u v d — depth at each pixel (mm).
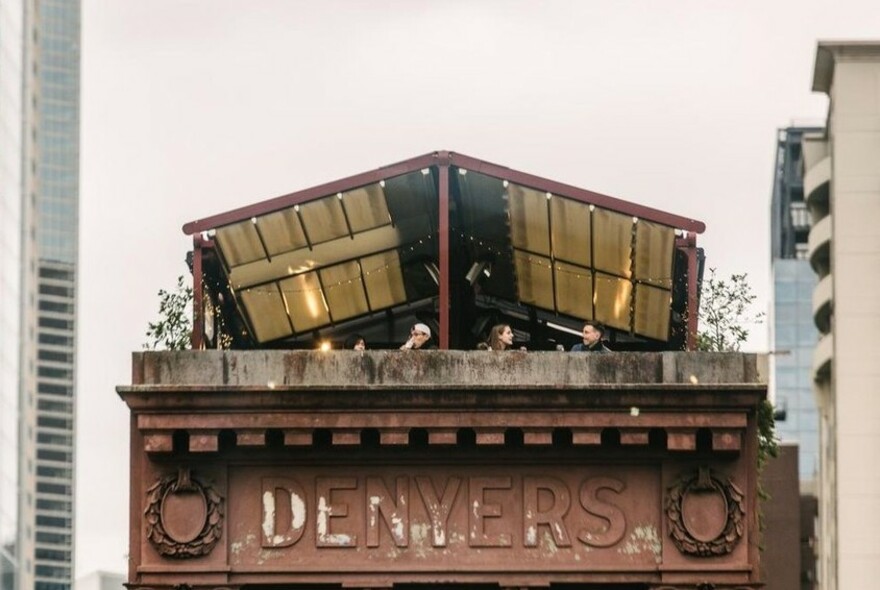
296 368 46031
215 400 45469
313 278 51906
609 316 53594
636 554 45875
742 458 45938
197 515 45594
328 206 48906
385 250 51312
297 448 45812
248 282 51562
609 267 50906
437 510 45906
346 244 50562
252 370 46000
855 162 163500
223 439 45750
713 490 45812
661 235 48656
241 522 45781
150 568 45406
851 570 159250
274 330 54062
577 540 45875
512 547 45875
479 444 45656
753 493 45875
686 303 52031
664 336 53188
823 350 166125
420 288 53656
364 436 45812
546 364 46188
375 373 46062
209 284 50812
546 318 55406
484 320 54969
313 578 45656
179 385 45406
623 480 46062
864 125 163500
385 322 55375
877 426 160875
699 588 45594
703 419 45625
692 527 45688
